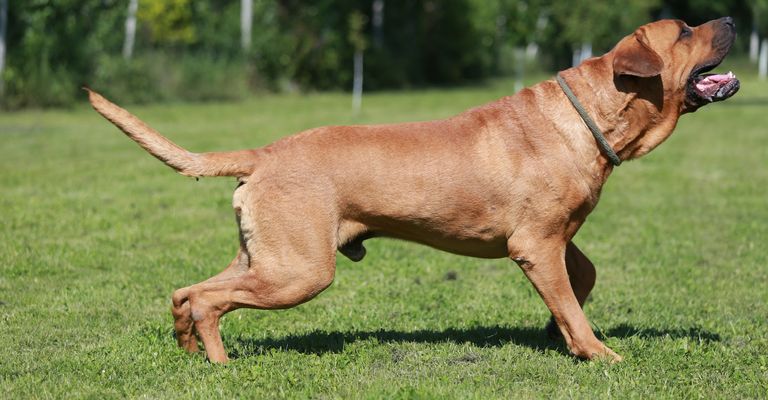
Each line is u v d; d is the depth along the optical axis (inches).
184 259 334.6
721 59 215.3
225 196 469.7
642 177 565.0
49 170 545.0
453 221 212.2
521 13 1332.4
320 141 210.7
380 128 215.6
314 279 206.4
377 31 1611.7
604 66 217.9
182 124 860.0
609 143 216.7
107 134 766.5
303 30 1461.6
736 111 1093.1
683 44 217.5
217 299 210.4
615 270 335.9
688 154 677.3
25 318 257.4
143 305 277.4
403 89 1579.7
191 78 1224.8
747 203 473.4
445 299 291.9
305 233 204.8
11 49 1005.8
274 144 213.2
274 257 206.4
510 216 211.9
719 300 290.2
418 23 1699.1
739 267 338.6
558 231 213.2
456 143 212.4
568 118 214.5
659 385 199.2
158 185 499.5
